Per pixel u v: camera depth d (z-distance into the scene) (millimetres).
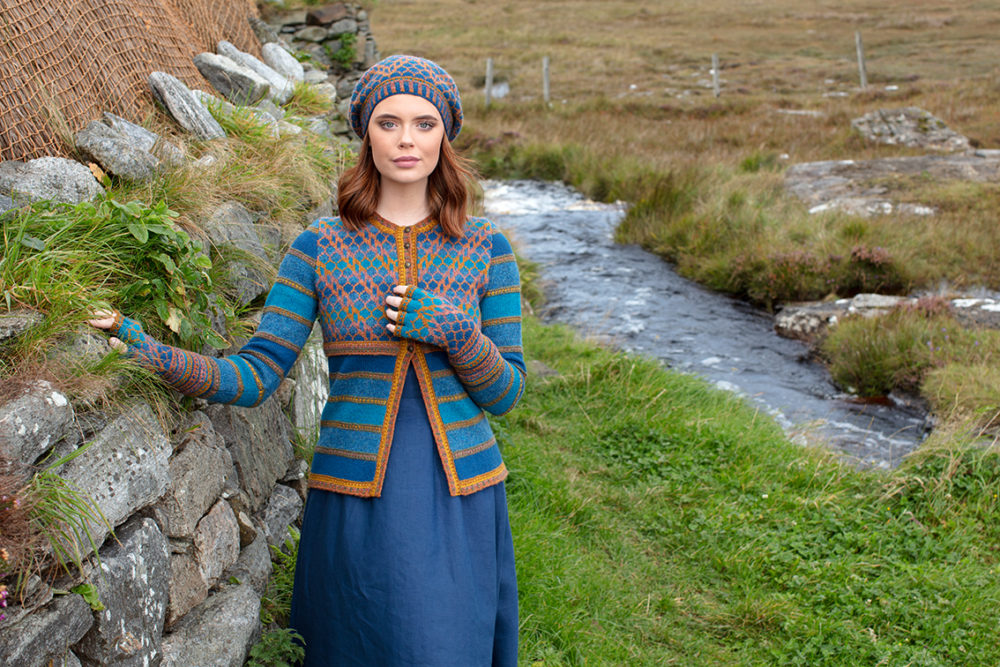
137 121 3004
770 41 30250
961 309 7504
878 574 3615
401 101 1763
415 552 1748
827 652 3023
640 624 3145
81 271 1748
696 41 30547
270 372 1788
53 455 1434
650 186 12102
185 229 2268
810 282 8398
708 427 4891
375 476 1774
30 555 1319
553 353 6133
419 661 1724
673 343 7488
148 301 1903
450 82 1843
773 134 16859
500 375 1809
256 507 2363
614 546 3709
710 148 15828
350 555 1779
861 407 6207
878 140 15719
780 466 4570
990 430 5242
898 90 21484
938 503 4164
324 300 1833
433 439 1817
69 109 2582
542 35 31359
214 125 3352
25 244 1734
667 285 9172
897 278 8352
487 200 12969
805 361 7145
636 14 35812
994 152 13805
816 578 3527
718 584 3506
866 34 30859
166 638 1766
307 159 3660
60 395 1440
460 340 1723
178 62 3779
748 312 8375
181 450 1902
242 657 1896
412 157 1771
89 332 1622
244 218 2699
